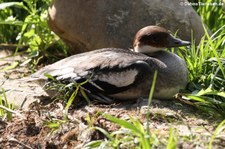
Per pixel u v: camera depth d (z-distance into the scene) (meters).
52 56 9.01
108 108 7.05
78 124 6.62
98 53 7.44
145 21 8.30
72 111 7.08
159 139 5.99
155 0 8.41
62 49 9.14
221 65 7.21
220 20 9.22
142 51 7.52
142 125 6.51
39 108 7.14
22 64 8.78
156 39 7.44
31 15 8.97
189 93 7.44
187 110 7.00
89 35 8.31
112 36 8.25
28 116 6.90
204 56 7.71
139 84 7.11
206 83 7.50
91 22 8.28
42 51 9.00
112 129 6.40
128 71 7.08
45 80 7.36
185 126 6.50
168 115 6.71
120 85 7.12
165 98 7.26
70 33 8.42
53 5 8.49
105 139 6.20
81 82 7.21
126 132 5.99
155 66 7.14
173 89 7.20
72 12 8.31
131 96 7.20
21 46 9.45
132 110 6.93
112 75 7.13
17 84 8.09
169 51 7.95
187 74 7.41
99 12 8.27
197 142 6.02
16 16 9.86
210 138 6.11
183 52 8.16
